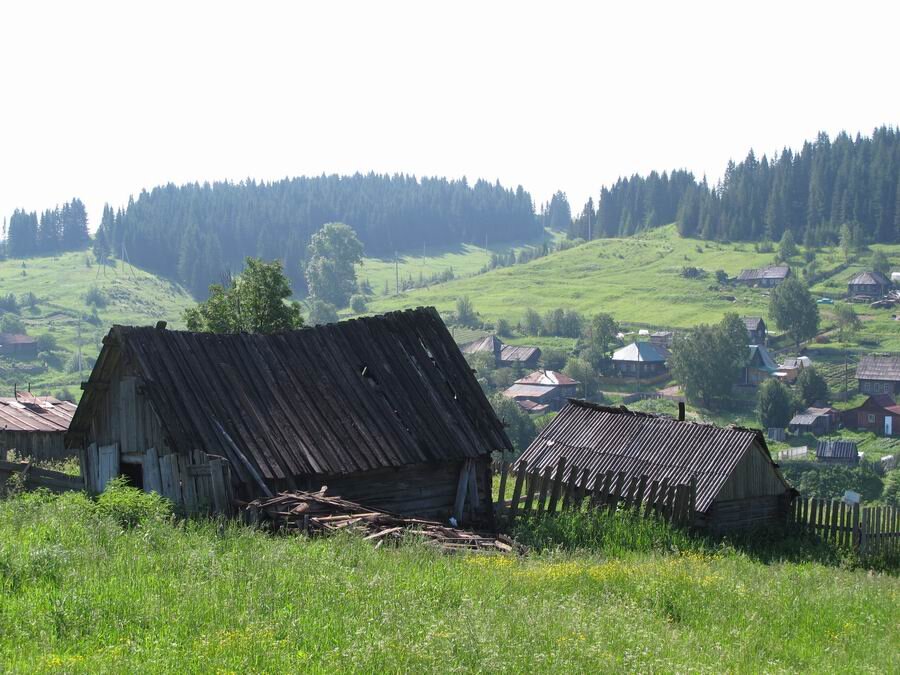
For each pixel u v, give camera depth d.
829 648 12.20
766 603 14.40
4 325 196.75
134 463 22.23
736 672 10.06
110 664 8.09
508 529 22.16
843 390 138.88
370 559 13.34
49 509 15.88
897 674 11.12
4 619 9.20
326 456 20.48
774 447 114.31
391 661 8.50
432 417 22.70
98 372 22.36
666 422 32.34
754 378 143.62
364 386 22.55
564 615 11.05
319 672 8.20
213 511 17.78
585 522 21.70
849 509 27.83
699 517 28.75
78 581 10.63
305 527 16.47
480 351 159.50
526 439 101.44
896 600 16.33
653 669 9.37
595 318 161.75
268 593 10.35
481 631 9.50
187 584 10.68
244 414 20.44
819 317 174.00
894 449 111.12
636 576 14.73
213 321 44.22
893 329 173.38
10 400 42.22
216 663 8.24
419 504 22.22
